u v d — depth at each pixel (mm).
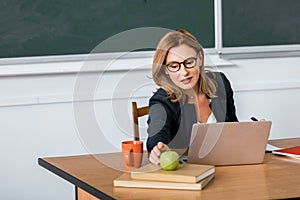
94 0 3703
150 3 3805
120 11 3750
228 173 2197
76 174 2229
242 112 4020
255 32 4023
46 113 3672
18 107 3627
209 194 1915
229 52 3971
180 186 1977
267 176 2146
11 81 3602
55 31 3650
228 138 2287
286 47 4090
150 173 2025
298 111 4121
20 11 3588
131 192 1956
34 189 3693
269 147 2609
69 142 3719
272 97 4074
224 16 3949
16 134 3639
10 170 3646
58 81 3672
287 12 4086
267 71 4059
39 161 2545
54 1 3639
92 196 2264
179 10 3863
